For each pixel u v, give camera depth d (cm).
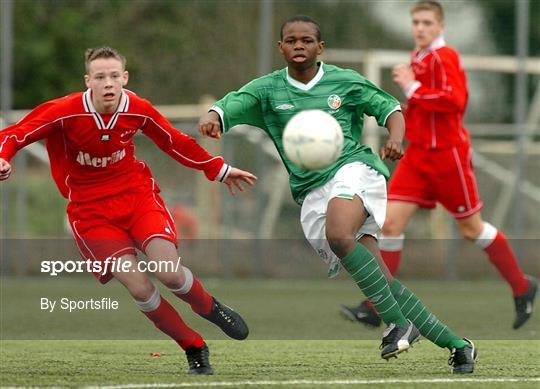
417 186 3103
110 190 2088
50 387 1816
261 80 2155
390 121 2119
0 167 1941
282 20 4984
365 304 2795
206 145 4850
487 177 4847
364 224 2106
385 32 5031
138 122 2077
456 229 4850
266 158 4819
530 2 4928
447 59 3059
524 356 2419
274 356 2439
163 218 2091
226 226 4841
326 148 1892
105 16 5212
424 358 2384
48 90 5300
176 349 2562
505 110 4962
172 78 5081
